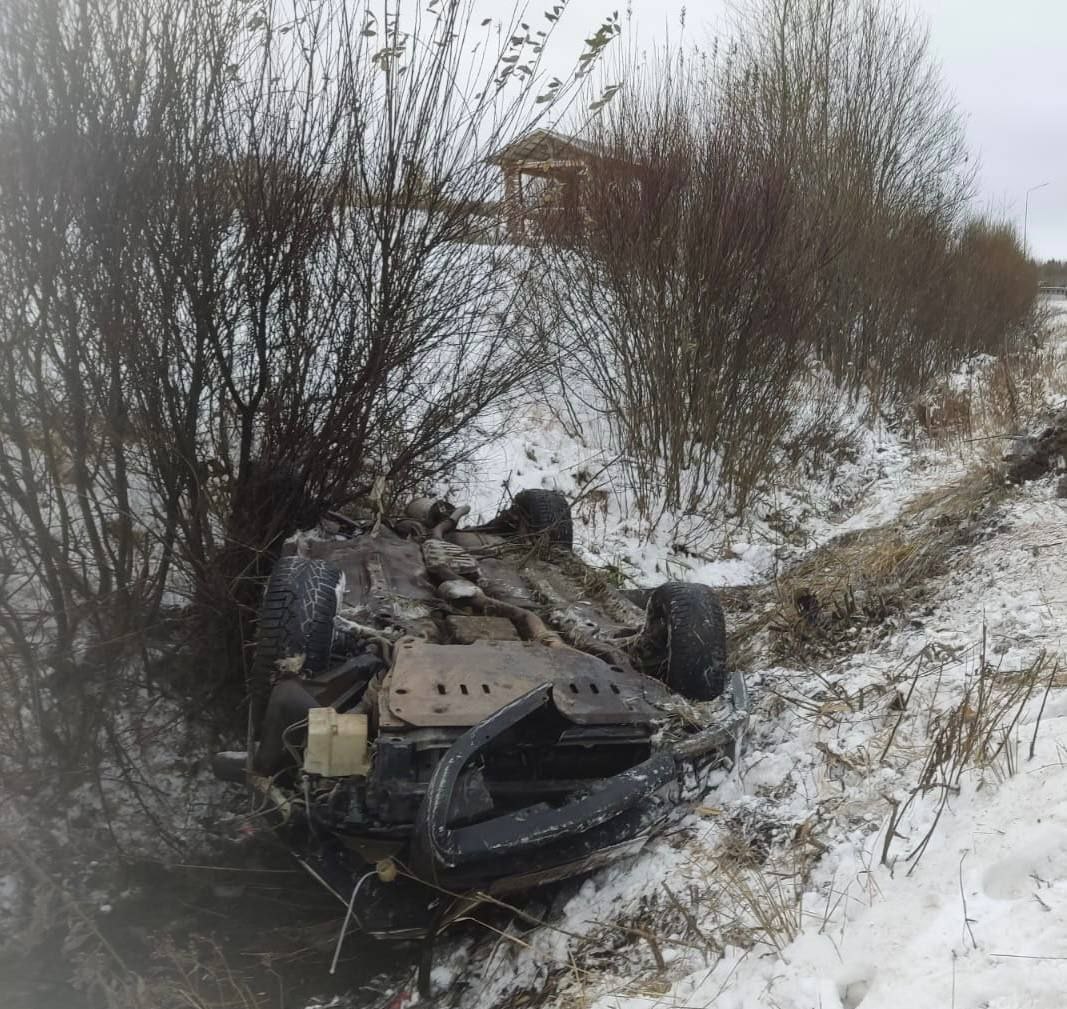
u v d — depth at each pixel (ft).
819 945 9.52
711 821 12.66
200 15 15.31
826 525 30.71
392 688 11.82
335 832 11.25
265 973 12.23
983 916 9.01
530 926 12.05
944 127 52.31
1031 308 79.15
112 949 12.25
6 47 13.53
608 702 12.47
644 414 29.81
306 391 18.10
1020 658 14.44
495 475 28.40
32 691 15.01
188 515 16.96
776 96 42.52
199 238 15.61
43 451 15.12
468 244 19.70
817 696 15.35
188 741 16.74
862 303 43.27
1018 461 24.67
